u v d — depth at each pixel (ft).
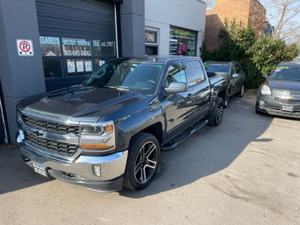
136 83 12.32
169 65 13.10
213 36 54.75
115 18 24.71
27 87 15.43
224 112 25.89
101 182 8.66
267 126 20.92
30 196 10.32
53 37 19.04
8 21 13.87
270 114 23.63
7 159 13.84
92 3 22.04
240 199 10.18
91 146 8.38
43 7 17.92
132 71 13.12
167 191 10.71
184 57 15.60
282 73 26.25
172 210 9.43
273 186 11.25
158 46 37.29
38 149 9.55
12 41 14.23
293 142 17.12
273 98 22.45
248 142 16.98
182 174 12.26
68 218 8.97
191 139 17.44
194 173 12.39
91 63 22.95
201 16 48.57
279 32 54.65
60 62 19.92
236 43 42.57
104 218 8.97
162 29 37.11
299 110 21.33
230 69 29.27
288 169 12.98
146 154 10.71
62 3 19.30
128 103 9.92
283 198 10.31
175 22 39.99
